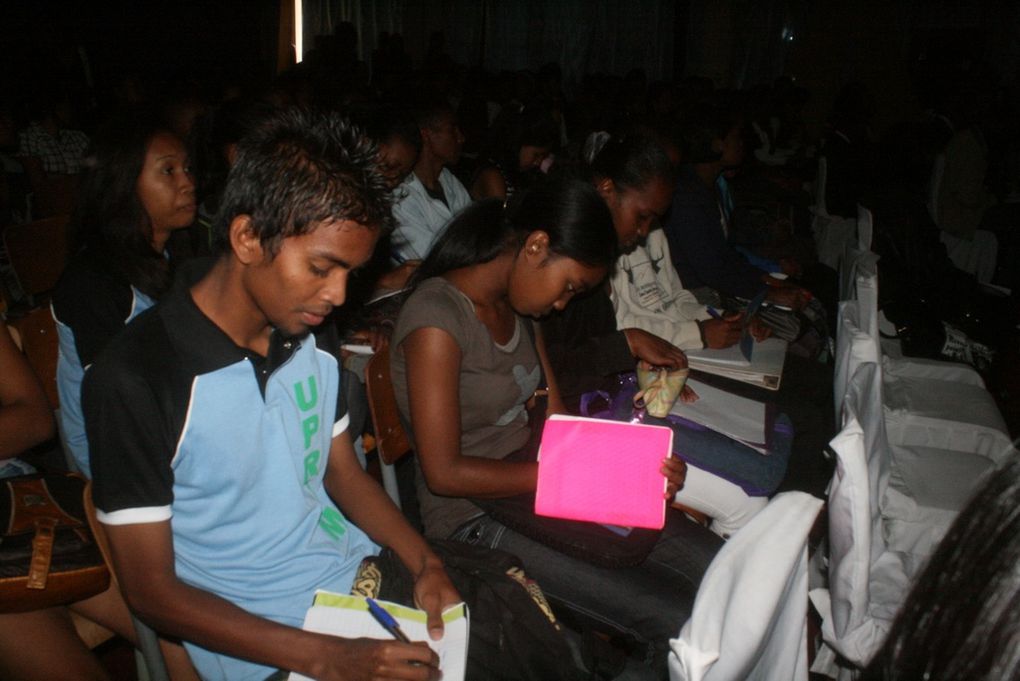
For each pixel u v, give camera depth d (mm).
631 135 2307
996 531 687
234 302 1263
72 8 7211
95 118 5918
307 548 1501
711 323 2826
